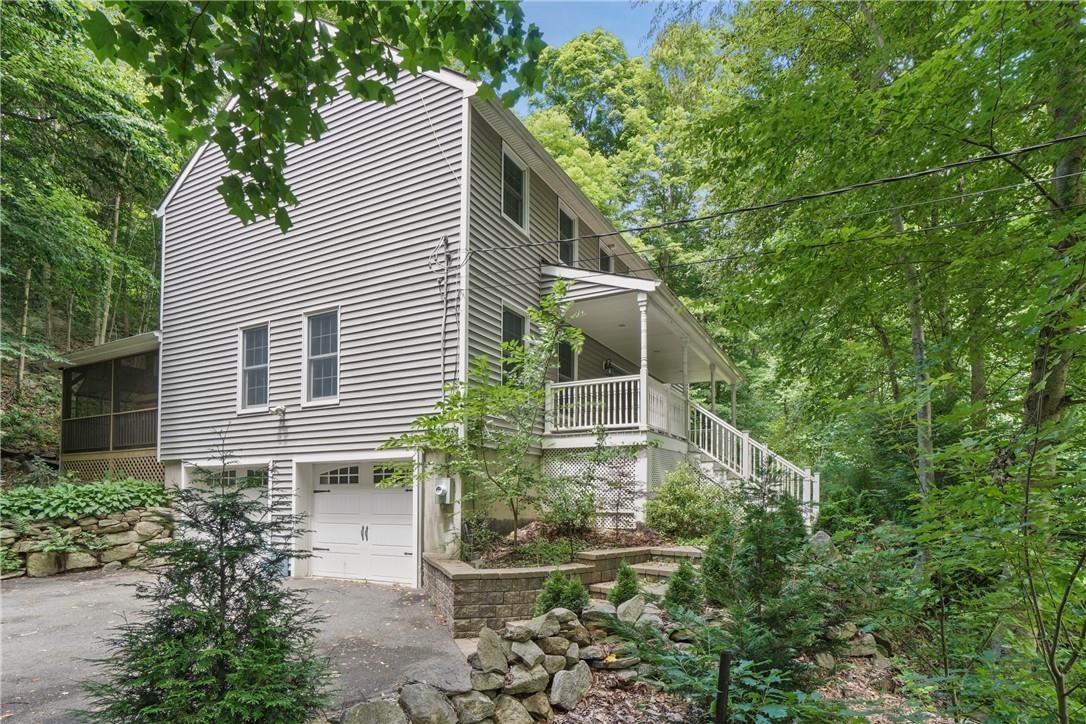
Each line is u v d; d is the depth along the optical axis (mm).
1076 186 4477
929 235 4570
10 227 11367
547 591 5340
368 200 9344
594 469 8367
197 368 10930
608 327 12383
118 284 17609
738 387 21453
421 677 4168
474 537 7504
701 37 9008
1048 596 2877
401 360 8805
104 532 9734
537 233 10898
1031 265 4145
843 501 8648
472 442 7562
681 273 22234
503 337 9430
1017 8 3541
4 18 10414
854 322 6059
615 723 4215
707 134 5863
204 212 11117
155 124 13008
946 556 3557
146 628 3305
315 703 3404
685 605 5004
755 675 3193
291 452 9602
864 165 5012
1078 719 2957
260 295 10266
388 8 3143
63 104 11883
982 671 3314
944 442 6656
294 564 9164
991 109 4016
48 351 12430
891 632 5641
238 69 3090
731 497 4340
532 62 3354
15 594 7766
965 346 4941
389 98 3434
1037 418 2924
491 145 9391
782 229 9055
